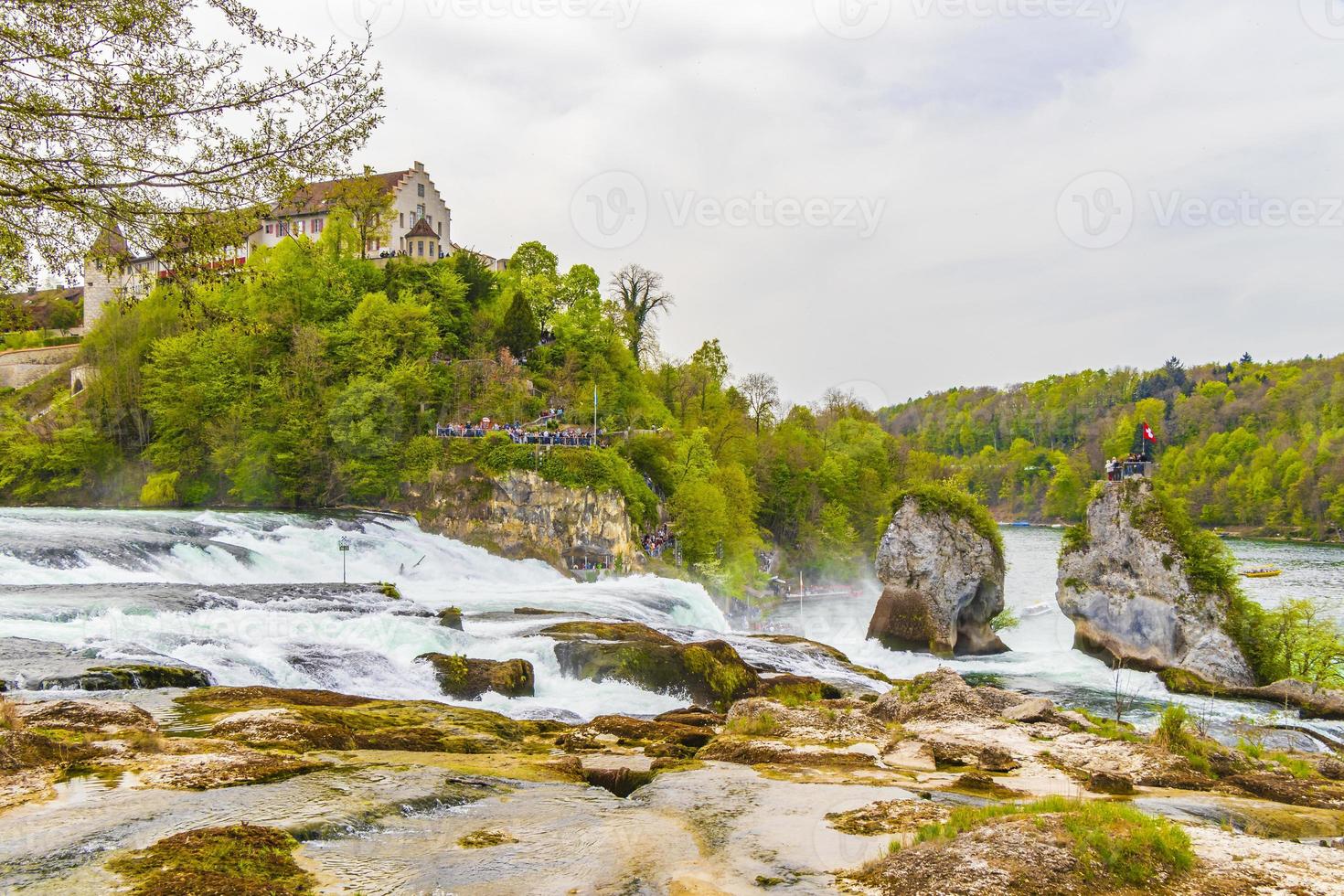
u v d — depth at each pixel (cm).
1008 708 2759
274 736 1909
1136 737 2414
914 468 14188
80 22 1814
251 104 1941
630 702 3294
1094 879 1078
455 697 3067
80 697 2258
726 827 1382
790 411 15000
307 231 12381
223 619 3512
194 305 2139
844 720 2366
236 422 9525
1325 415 19288
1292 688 4844
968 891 1041
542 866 1201
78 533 5428
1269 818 1569
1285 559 12638
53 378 11950
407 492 9488
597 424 11050
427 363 10556
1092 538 6094
